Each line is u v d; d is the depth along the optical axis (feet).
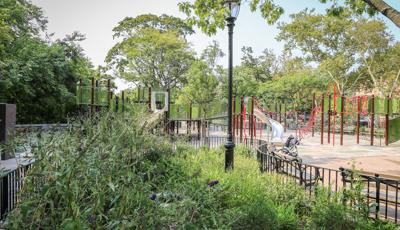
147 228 9.04
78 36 89.97
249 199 15.49
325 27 102.94
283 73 151.84
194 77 104.63
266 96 133.39
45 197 9.23
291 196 17.92
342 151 57.57
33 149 11.04
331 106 79.61
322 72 113.29
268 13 23.88
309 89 119.24
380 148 64.08
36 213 9.11
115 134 13.41
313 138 90.27
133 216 9.31
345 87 114.11
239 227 12.35
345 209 14.53
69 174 9.09
